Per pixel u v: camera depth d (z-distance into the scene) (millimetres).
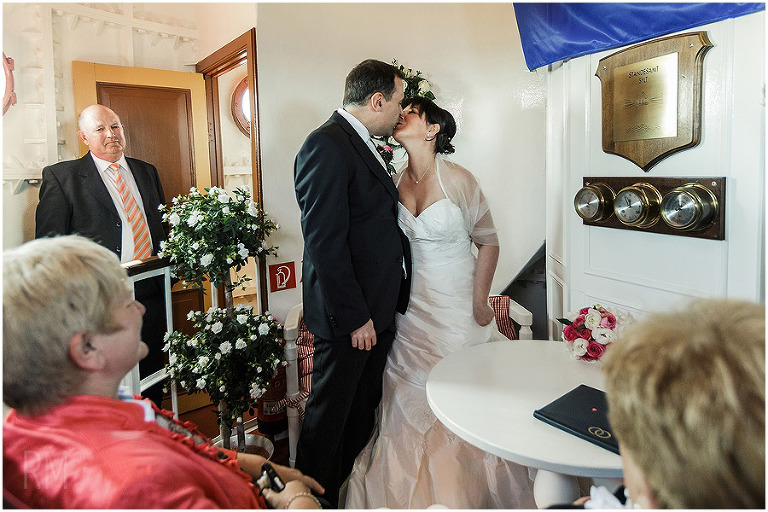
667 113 1804
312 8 2879
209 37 3367
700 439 551
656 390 587
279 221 2914
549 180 2654
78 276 861
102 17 3088
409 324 2277
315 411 2123
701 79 1699
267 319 2480
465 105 3127
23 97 2777
